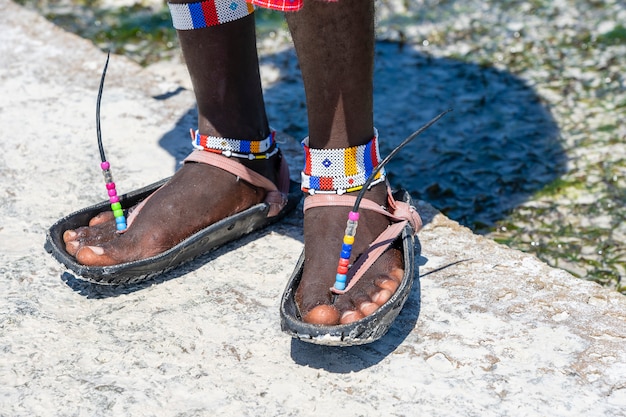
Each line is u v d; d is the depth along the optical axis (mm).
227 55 1824
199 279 1872
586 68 3309
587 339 1686
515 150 2852
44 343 1699
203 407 1549
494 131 2959
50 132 2482
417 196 2660
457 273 1875
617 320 1734
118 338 1709
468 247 1967
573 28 3609
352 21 1581
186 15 1781
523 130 2955
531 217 2541
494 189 2674
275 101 3170
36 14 3172
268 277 1878
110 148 2402
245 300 1810
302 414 1532
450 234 2016
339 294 1633
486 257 1931
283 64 3420
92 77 2793
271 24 3746
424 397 1563
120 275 1748
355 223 1584
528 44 3506
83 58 2900
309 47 1613
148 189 1927
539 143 2881
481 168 2775
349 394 1572
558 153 2822
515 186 2680
